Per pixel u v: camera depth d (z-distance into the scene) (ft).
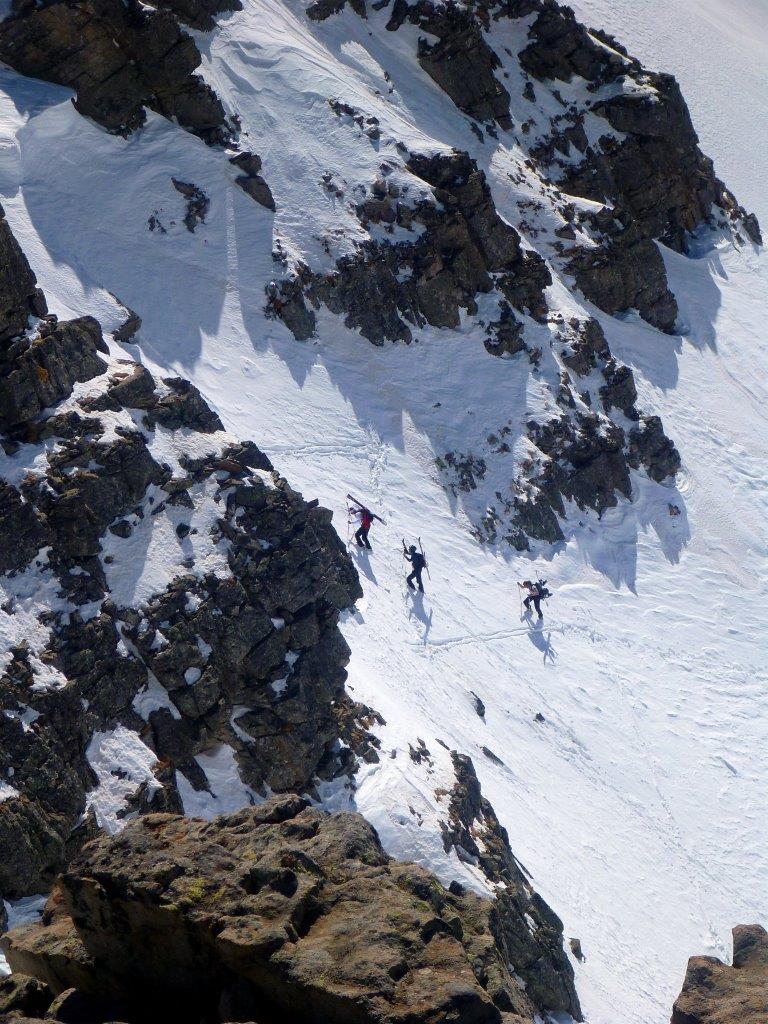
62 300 236.84
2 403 166.30
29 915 126.31
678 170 403.34
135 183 274.98
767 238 488.44
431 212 297.12
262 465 184.03
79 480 161.79
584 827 201.05
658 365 345.92
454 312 296.71
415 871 68.90
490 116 367.66
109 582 158.40
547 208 346.54
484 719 209.05
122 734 148.25
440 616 230.68
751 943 126.52
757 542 310.04
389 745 169.48
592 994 161.48
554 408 293.02
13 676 140.87
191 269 270.46
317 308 281.13
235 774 155.12
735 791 235.20
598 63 393.50
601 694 241.14
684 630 274.98
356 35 355.56
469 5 382.42
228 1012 59.82
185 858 67.56
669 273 388.37
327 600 172.65
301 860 67.26
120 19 278.26
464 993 56.70
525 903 157.58
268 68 319.27
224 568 164.96
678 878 205.26
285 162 300.61
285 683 161.79
